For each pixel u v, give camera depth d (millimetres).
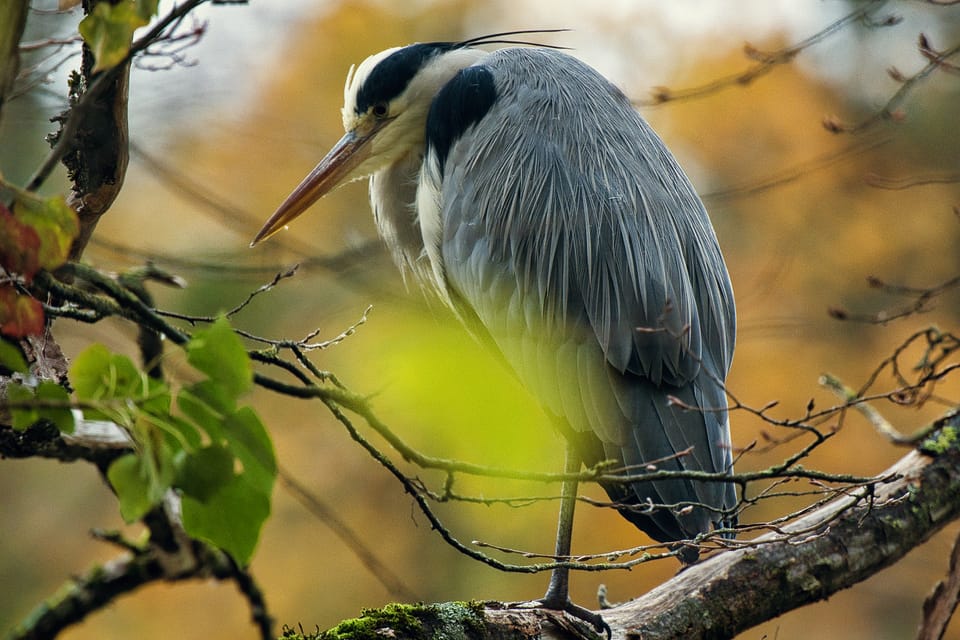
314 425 13891
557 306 7938
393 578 8250
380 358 3301
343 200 14703
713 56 16406
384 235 9992
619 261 7887
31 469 15523
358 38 15852
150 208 14750
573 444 7734
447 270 8602
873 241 16266
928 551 15383
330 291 11992
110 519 15438
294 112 15484
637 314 7715
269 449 3465
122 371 3498
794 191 16359
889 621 15789
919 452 7816
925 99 16625
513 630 6250
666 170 8656
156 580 8469
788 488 14258
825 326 15875
